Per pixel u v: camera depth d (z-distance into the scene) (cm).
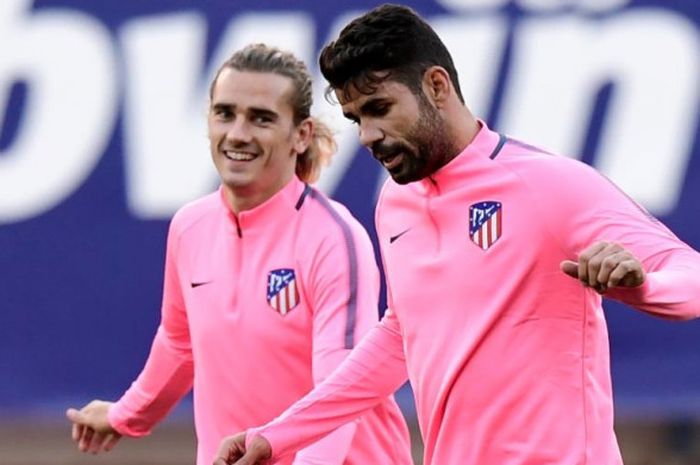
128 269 2780
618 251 1138
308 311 1694
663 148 2705
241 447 1438
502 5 2739
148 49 2812
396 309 1412
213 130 1728
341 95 1325
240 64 1722
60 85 2827
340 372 1467
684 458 3027
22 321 2788
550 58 2723
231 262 1722
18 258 2800
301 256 1692
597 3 2725
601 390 1334
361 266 1680
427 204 1368
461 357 1334
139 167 2795
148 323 2770
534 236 1306
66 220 2800
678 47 2709
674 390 2680
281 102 1712
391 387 1477
